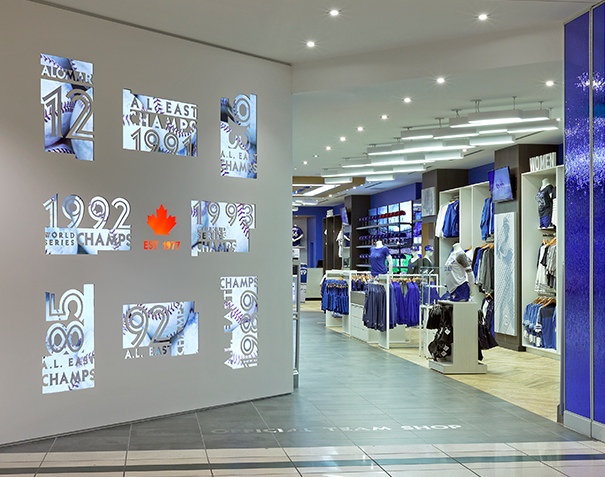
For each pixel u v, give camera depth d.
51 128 5.63
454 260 9.07
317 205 25.94
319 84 7.44
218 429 5.86
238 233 7.00
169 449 5.23
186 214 6.51
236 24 6.26
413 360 9.99
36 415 5.48
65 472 4.62
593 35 5.79
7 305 5.34
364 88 7.43
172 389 6.39
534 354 10.76
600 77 5.67
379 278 11.56
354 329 12.93
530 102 8.27
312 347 11.41
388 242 18.86
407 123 9.55
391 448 5.29
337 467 4.78
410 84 7.31
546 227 10.66
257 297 7.14
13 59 5.39
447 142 10.02
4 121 5.34
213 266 6.73
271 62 7.36
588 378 5.75
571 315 6.04
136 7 5.77
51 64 5.64
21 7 5.45
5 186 5.34
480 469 4.77
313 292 25.19
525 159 11.23
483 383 8.16
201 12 5.93
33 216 5.48
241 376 6.97
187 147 6.57
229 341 6.87
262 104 7.24
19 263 5.40
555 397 7.34
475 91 7.68
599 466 4.85
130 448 5.25
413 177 16.48
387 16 6.19
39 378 5.50
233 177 6.91
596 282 5.67
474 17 6.23
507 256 11.42
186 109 6.59
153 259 6.25
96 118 5.89
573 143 6.04
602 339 5.58
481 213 12.80
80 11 5.81
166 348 6.36
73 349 5.73
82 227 5.78
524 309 11.01
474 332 8.84
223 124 6.90
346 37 6.73
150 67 6.29
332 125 9.66
